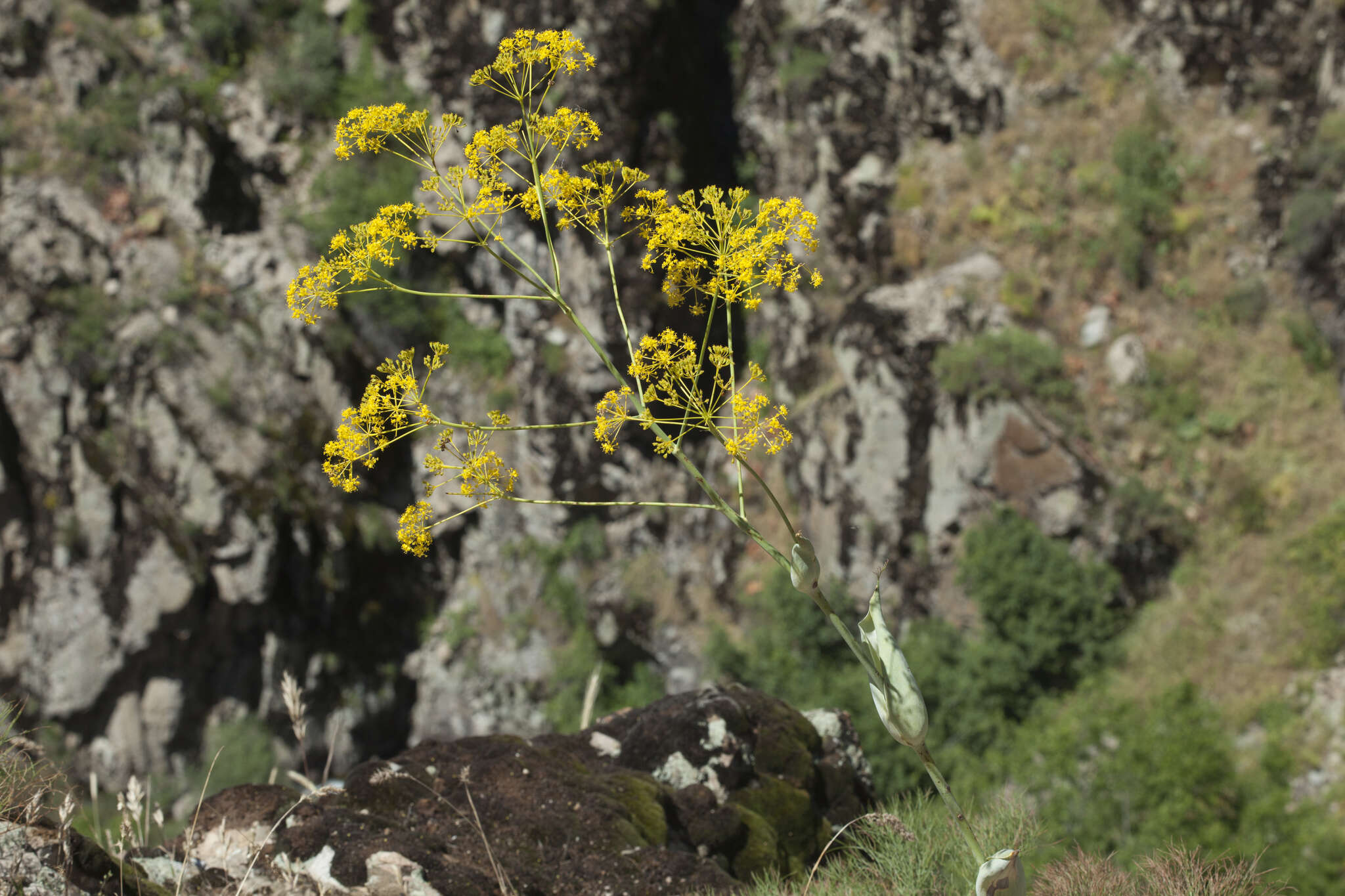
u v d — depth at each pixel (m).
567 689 22.25
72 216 20.95
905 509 20.11
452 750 3.97
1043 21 21.86
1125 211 20.55
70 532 20.33
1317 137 20.23
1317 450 19.09
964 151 21.73
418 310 22.88
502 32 22.69
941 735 18.27
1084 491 18.92
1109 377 19.75
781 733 4.39
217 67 23.62
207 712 21.30
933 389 19.95
